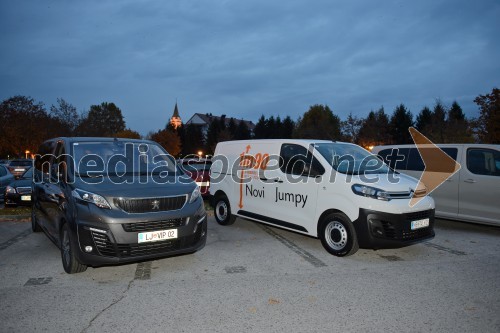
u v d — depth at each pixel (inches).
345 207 196.2
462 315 131.2
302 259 200.1
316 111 2407.7
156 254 162.6
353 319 128.0
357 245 195.5
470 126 1029.8
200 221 179.0
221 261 196.4
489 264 191.5
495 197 248.5
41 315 130.3
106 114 3218.5
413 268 184.4
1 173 461.4
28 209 372.2
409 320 127.3
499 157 252.8
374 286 159.2
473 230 276.2
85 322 125.2
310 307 137.7
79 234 155.6
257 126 3068.4
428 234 203.3
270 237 252.8
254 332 118.8
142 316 129.9
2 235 256.2
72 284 160.9
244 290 154.6
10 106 1576.0
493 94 941.2
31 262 193.2
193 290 154.5
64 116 1724.9
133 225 157.8
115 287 157.5
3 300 143.3
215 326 122.6
